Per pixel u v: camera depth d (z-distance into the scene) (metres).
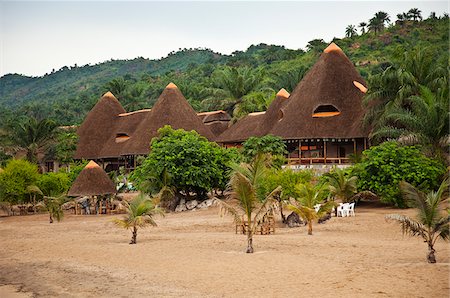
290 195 28.44
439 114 32.91
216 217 31.77
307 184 26.73
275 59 143.38
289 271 15.98
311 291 13.62
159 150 38.31
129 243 23.47
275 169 33.12
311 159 43.50
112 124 63.44
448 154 33.47
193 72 154.00
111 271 17.59
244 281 15.08
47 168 67.94
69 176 48.28
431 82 37.94
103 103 65.31
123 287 15.31
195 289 14.53
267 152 39.34
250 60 148.00
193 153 37.69
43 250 22.86
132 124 59.81
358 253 18.39
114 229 29.11
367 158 32.75
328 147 47.31
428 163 30.31
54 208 35.25
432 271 15.05
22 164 45.00
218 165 38.28
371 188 30.98
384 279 14.39
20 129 63.06
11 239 27.14
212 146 39.41
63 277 17.22
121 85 106.25
